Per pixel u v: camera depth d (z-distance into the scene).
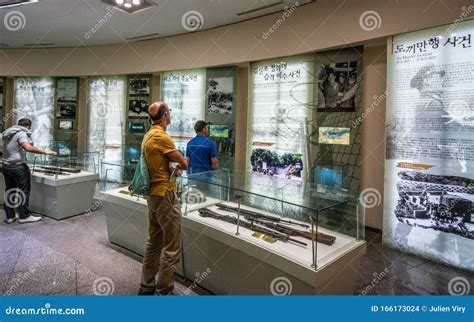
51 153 4.13
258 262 1.95
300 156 4.47
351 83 3.98
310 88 4.35
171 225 2.13
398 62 3.39
